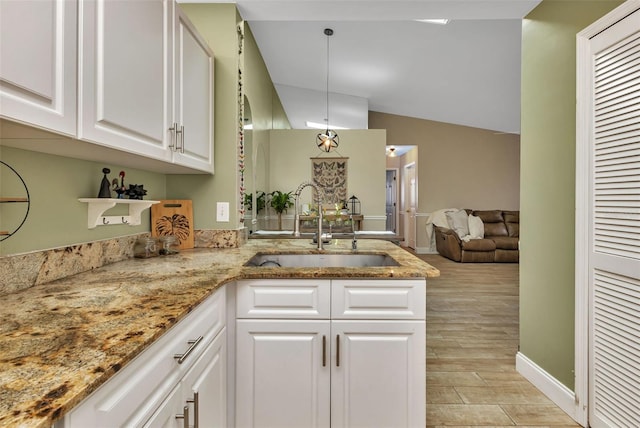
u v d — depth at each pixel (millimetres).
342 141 5777
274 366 1425
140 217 1775
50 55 822
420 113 7180
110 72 1044
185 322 984
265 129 4988
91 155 1253
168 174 2111
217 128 2115
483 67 4512
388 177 10312
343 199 5754
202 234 2109
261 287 1423
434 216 7273
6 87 711
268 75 5211
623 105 1432
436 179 7570
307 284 1423
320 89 6043
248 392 1426
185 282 1214
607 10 1520
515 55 4078
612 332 1493
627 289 1421
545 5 1936
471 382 2092
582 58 1634
